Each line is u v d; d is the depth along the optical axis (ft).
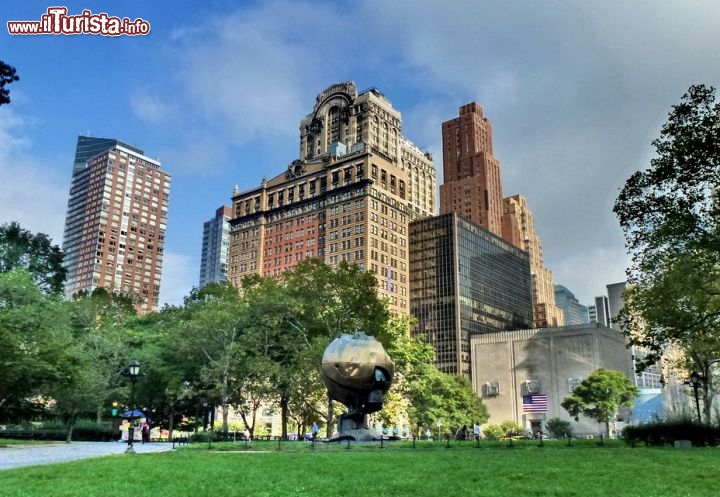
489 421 490.08
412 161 640.17
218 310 212.23
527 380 483.10
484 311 564.71
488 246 597.93
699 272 116.47
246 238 577.02
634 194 122.72
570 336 475.31
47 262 237.66
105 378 208.54
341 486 50.44
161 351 226.79
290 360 215.72
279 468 67.31
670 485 49.24
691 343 146.51
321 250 513.86
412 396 274.77
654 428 115.96
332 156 539.70
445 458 79.46
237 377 218.79
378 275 487.61
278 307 214.48
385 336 215.92
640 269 126.93
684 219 114.73
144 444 172.96
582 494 44.57
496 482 51.96
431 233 562.25
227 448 123.85
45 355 161.07
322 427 291.58
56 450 125.29
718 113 113.09
